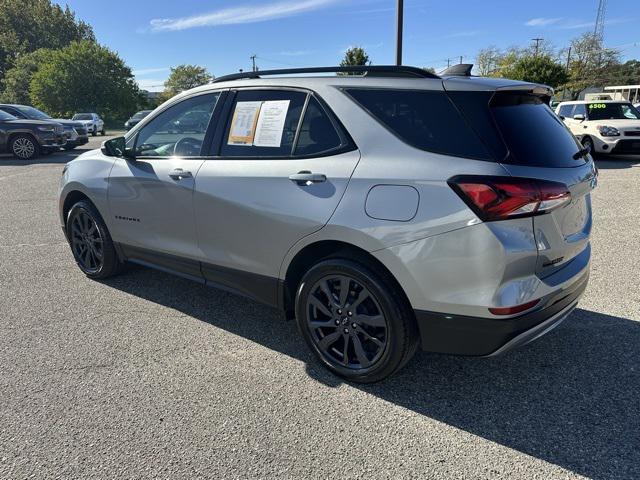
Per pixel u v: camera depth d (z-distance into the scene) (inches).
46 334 136.9
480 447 90.5
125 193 151.5
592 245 209.6
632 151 488.1
